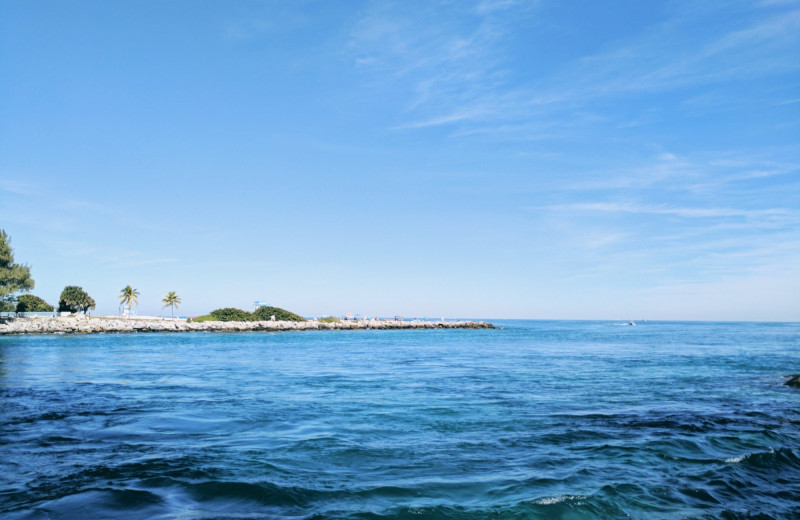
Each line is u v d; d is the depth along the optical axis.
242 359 36.19
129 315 109.31
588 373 27.03
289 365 31.47
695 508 7.80
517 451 10.75
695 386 21.86
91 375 25.28
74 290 101.19
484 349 50.81
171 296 118.94
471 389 20.36
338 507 7.48
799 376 23.02
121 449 10.72
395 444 11.25
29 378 23.92
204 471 9.14
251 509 7.37
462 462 9.90
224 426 13.05
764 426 13.77
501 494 8.12
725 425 13.77
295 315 116.31
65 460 9.84
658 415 15.02
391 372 27.30
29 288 79.44
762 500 8.27
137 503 7.54
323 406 16.16
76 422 13.50
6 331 73.75
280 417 14.28
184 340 65.50
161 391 19.55
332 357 38.75
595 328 154.62
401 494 8.07
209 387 20.80
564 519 7.21
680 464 10.05
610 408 16.11
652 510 7.67
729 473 9.59
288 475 8.98
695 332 114.62
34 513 7.09
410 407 16.02
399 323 134.75
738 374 26.89
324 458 10.09
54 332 77.19
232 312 107.06
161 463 9.66
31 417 14.18
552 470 9.45
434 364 32.62
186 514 7.14
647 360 36.47
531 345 59.31
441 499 7.87
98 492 8.00
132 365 31.00
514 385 21.75
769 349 51.28
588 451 10.82
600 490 8.38
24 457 10.05
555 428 13.03
